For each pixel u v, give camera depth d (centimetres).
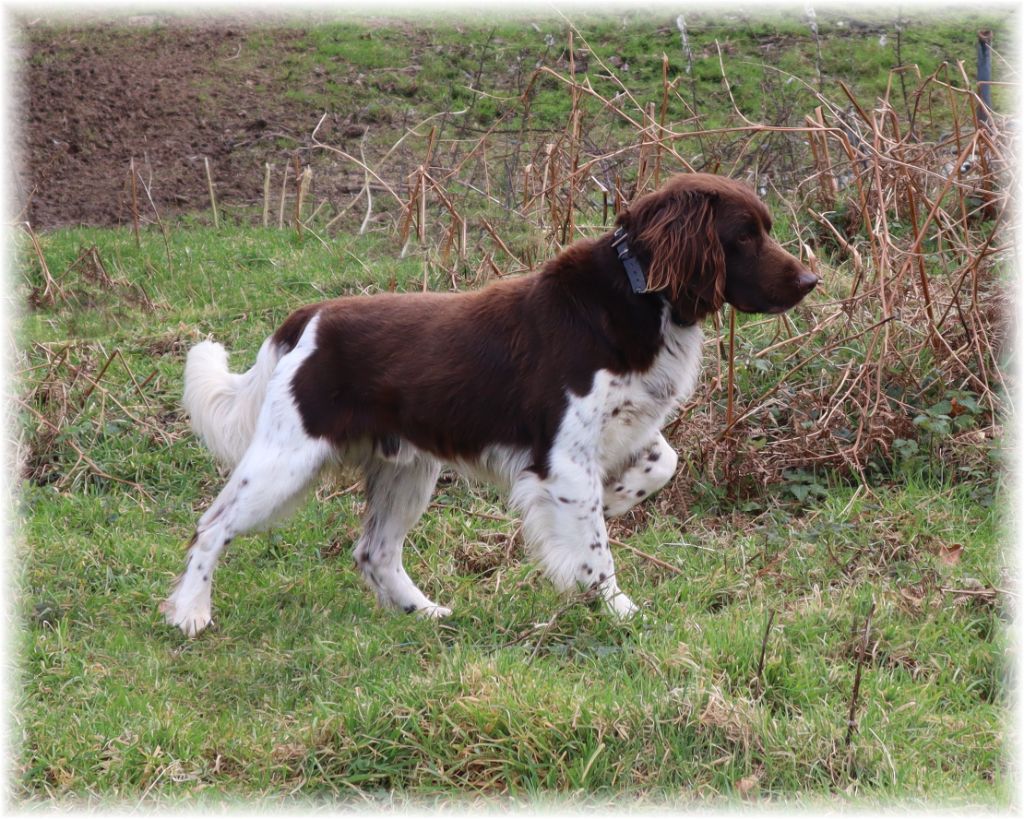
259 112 1419
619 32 1470
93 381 768
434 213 1084
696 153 1123
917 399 690
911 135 869
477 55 1471
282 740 446
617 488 568
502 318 529
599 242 525
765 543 599
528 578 576
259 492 540
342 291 916
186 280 1012
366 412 544
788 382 712
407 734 428
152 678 500
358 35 1562
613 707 430
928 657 486
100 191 1282
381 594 573
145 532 641
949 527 594
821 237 915
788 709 446
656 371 529
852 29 1444
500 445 534
